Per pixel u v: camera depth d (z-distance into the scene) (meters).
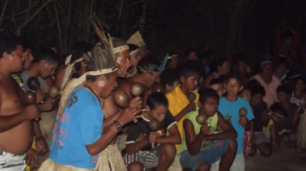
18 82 5.47
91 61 4.36
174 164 6.24
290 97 9.46
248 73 10.70
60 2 10.51
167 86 6.51
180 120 6.39
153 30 12.62
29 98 4.71
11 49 4.65
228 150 6.38
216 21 15.59
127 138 5.83
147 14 12.48
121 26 11.41
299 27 16.81
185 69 6.46
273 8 17.09
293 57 12.70
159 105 5.76
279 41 13.59
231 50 15.32
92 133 4.21
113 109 4.98
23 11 9.68
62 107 4.36
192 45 15.12
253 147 8.12
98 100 4.34
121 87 5.92
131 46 6.00
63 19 10.59
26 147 4.78
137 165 5.75
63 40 10.54
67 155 4.26
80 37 10.66
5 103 4.60
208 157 6.36
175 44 14.52
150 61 5.95
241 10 15.43
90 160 4.31
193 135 6.20
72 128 4.23
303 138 8.38
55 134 4.36
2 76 4.66
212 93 6.19
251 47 16.61
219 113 6.41
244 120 6.68
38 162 6.09
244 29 16.86
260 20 17.05
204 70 9.55
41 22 10.52
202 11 15.48
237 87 6.81
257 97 8.23
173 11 14.92
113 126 4.31
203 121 5.97
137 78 5.98
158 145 5.96
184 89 6.47
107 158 4.58
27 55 5.32
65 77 4.55
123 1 11.55
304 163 7.96
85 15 10.60
